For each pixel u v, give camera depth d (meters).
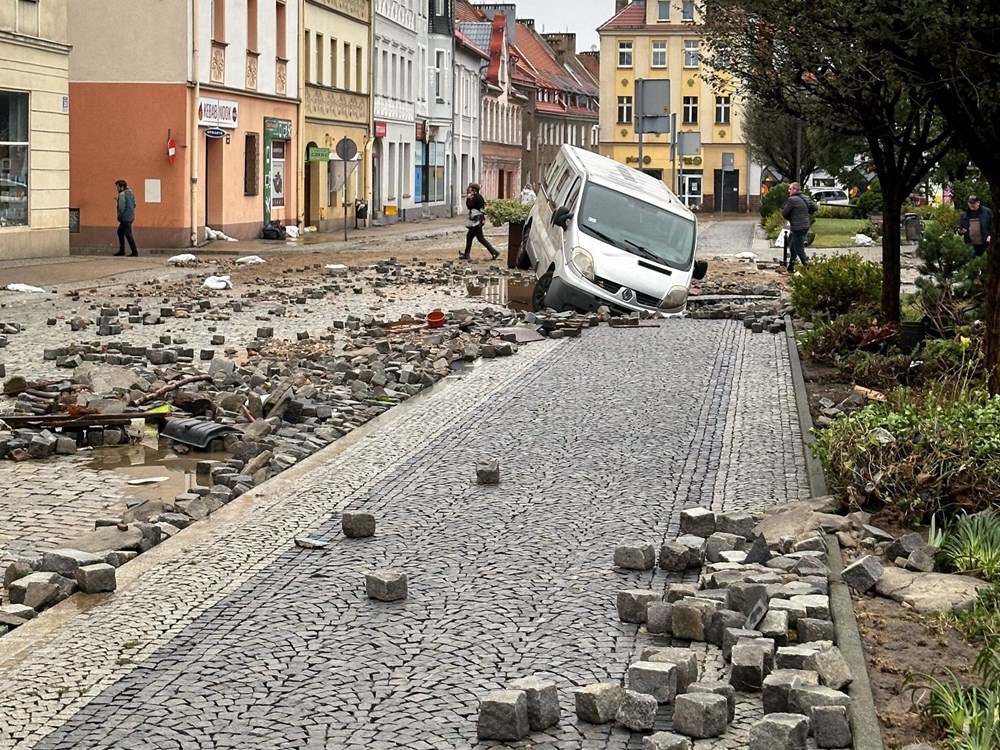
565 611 7.59
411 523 9.65
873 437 9.39
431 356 18.00
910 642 6.83
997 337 11.69
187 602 7.82
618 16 104.06
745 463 11.62
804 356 18.00
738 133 101.88
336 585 8.14
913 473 9.15
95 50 44.22
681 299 24.31
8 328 20.92
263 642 7.11
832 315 22.05
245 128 49.53
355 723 6.03
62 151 37.50
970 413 9.55
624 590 7.68
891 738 5.66
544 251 25.91
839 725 5.60
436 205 82.75
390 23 70.56
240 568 8.53
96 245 44.44
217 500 10.25
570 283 23.84
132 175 44.34
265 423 13.01
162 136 44.19
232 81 48.06
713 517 9.00
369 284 30.09
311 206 59.00
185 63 43.94
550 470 11.40
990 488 9.04
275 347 19.02
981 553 8.05
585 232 24.52
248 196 50.16
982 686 6.09
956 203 38.38
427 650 6.97
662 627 7.17
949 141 17.94
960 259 19.45
